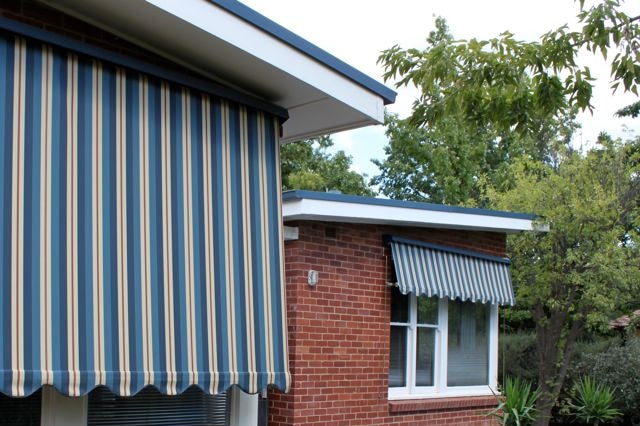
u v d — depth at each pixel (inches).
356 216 389.1
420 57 404.2
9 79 195.3
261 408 383.6
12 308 186.9
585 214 538.9
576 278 544.1
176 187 231.5
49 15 220.4
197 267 233.1
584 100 373.1
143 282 217.0
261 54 243.9
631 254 554.9
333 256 404.8
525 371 719.7
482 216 461.7
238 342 241.6
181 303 226.4
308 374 386.3
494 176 951.0
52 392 232.1
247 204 253.8
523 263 571.2
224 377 234.7
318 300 395.2
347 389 403.5
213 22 229.1
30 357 187.5
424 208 420.2
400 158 1078.4
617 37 350.6
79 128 208.4
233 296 242.7
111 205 212.8
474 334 487.2
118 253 212.2
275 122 272.7
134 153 221.1
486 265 485.4
